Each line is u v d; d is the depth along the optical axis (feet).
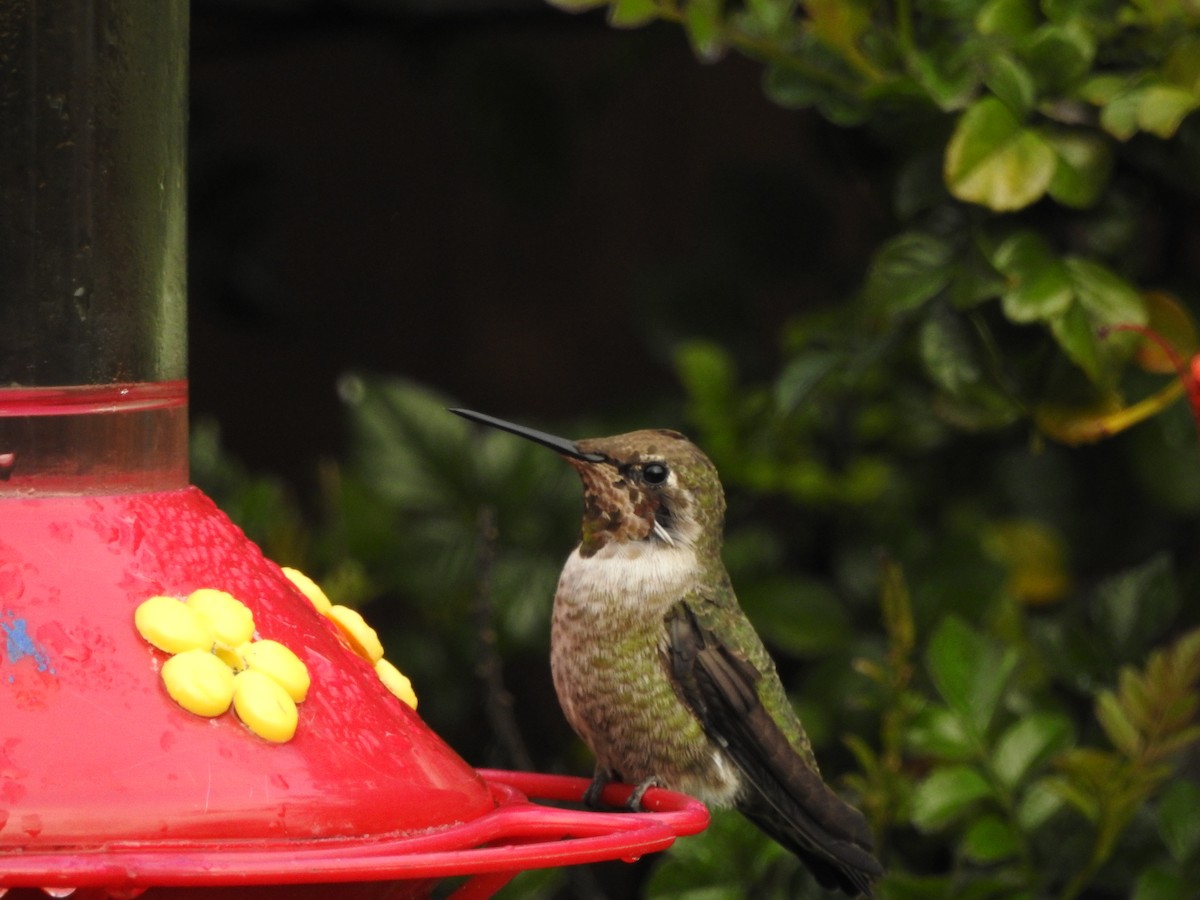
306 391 46.65
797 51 25.02
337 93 46.85
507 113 38.01
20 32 17.75
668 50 44.19
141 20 18.28
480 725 34.76
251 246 40.24
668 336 35.83
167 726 14.43
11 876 12.83
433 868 13.71
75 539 15.65
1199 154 24.43
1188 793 24.76
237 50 39.19
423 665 33.71
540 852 14.24
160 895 14.16
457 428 33.50
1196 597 30.19
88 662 14.65
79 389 16.98
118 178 18.01
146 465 17.35
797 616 31.12
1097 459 33.65
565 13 38.04
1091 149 22.86
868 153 29.99
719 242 36.06
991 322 24.36
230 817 14.12
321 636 17.10
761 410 33.40
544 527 33.47
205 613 15.49
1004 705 25.82
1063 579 33.58
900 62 24.44
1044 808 24.80
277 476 46.24
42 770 13.83
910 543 31.96
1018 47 22.97
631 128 46.88
